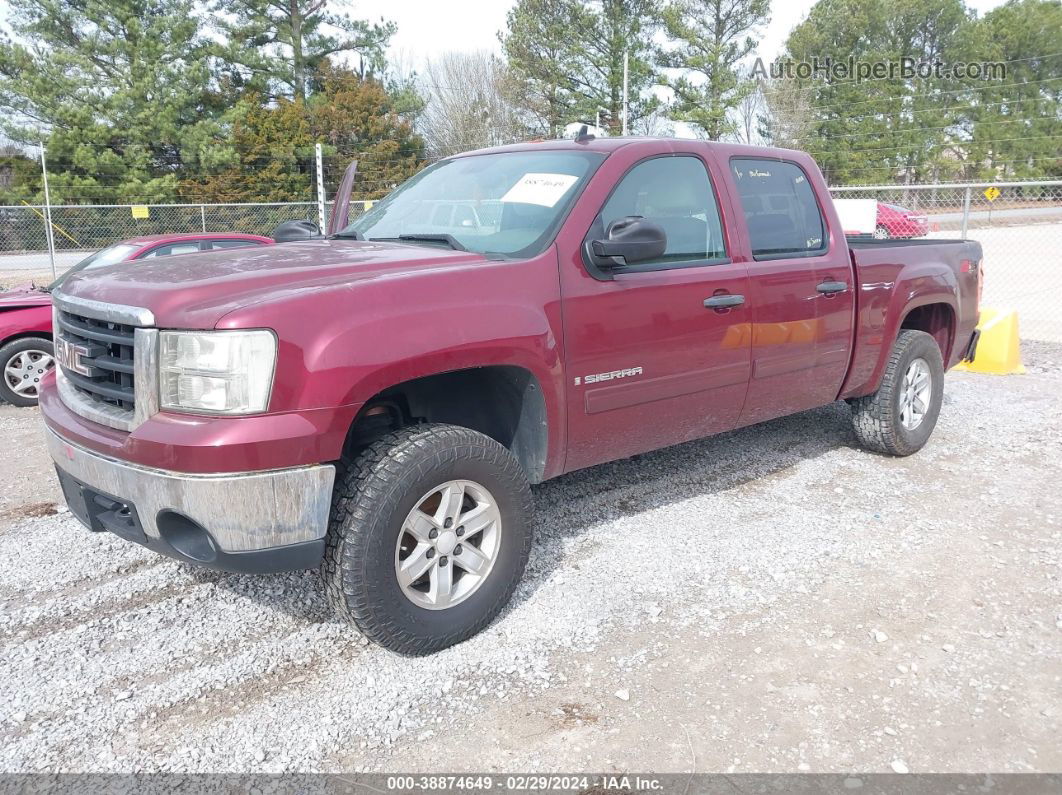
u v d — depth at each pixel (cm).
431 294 304
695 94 4047
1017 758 262
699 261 402
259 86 3675
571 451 361
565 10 3994
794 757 262
